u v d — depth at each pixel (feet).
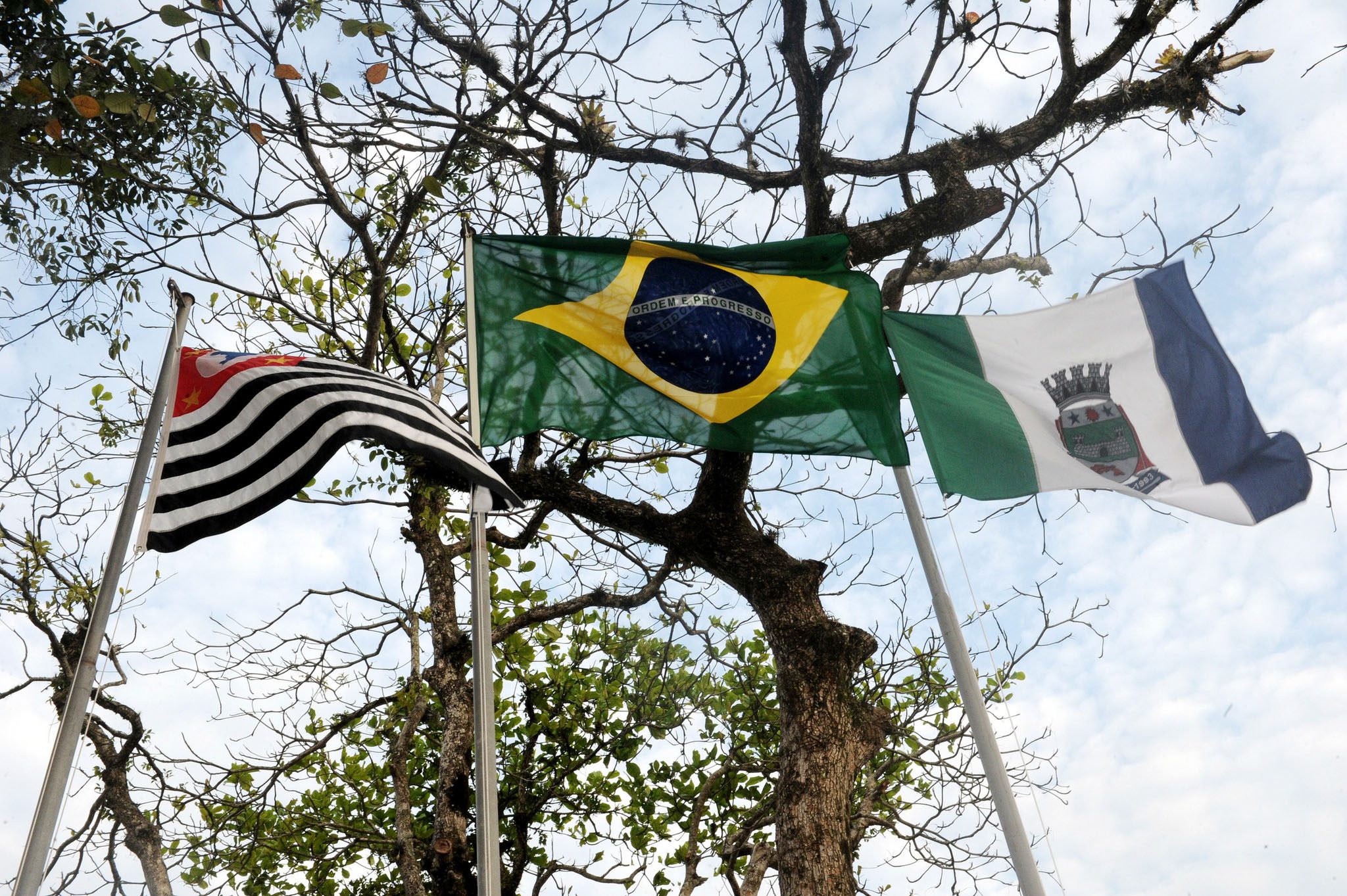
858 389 23.44
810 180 27.99
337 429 17.12
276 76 22.06
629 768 38.27
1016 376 23.56
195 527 16.75
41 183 23.47
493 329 23.25
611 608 32.53
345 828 34.47
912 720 34.60
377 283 25.67
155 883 27.91
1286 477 22.40
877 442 22.81
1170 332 23.77
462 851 27.07
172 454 17.43
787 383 23.49
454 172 27.07
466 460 17.31
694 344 23.63
